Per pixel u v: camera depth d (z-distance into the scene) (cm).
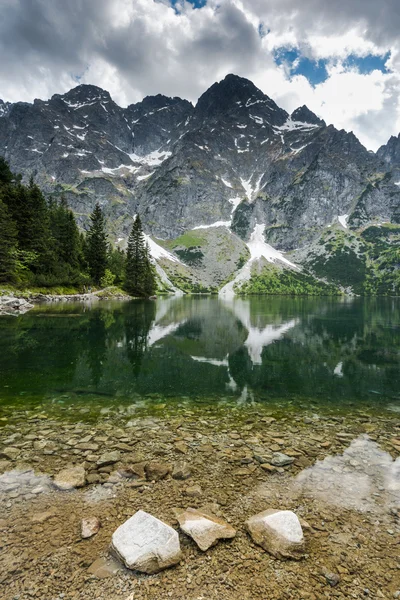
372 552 532
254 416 1222
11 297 5450
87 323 3878
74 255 9294
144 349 2534
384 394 1542
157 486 719
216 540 539
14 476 742
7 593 435
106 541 542
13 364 1927
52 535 553
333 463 849
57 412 1202
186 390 1541
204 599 435
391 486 741
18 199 7306
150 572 474
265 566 497
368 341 3219
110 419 1146
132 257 11681
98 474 761
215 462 841
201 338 3206
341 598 441
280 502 668
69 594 437
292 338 3362
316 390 1595
